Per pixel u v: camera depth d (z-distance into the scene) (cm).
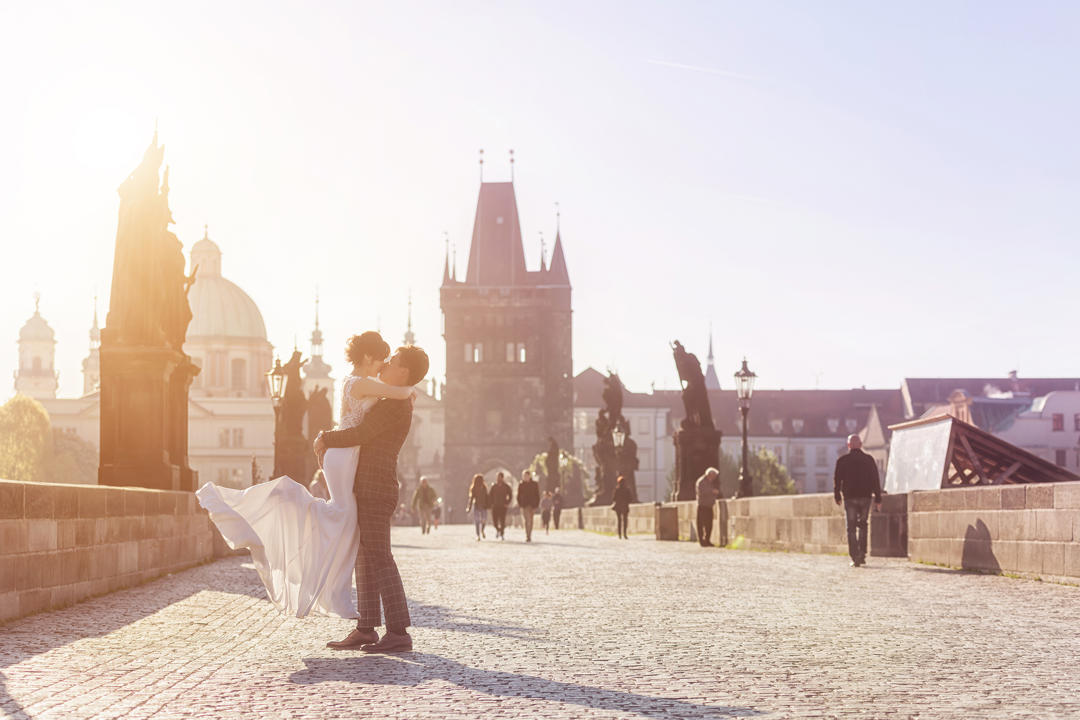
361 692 659
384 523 821
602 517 5228
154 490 1576
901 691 663
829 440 15550
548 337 13950
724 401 15850
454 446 13725
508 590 1417
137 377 1938
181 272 2119
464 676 718
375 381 807
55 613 1102
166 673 728
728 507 3034
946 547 1825
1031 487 1532
